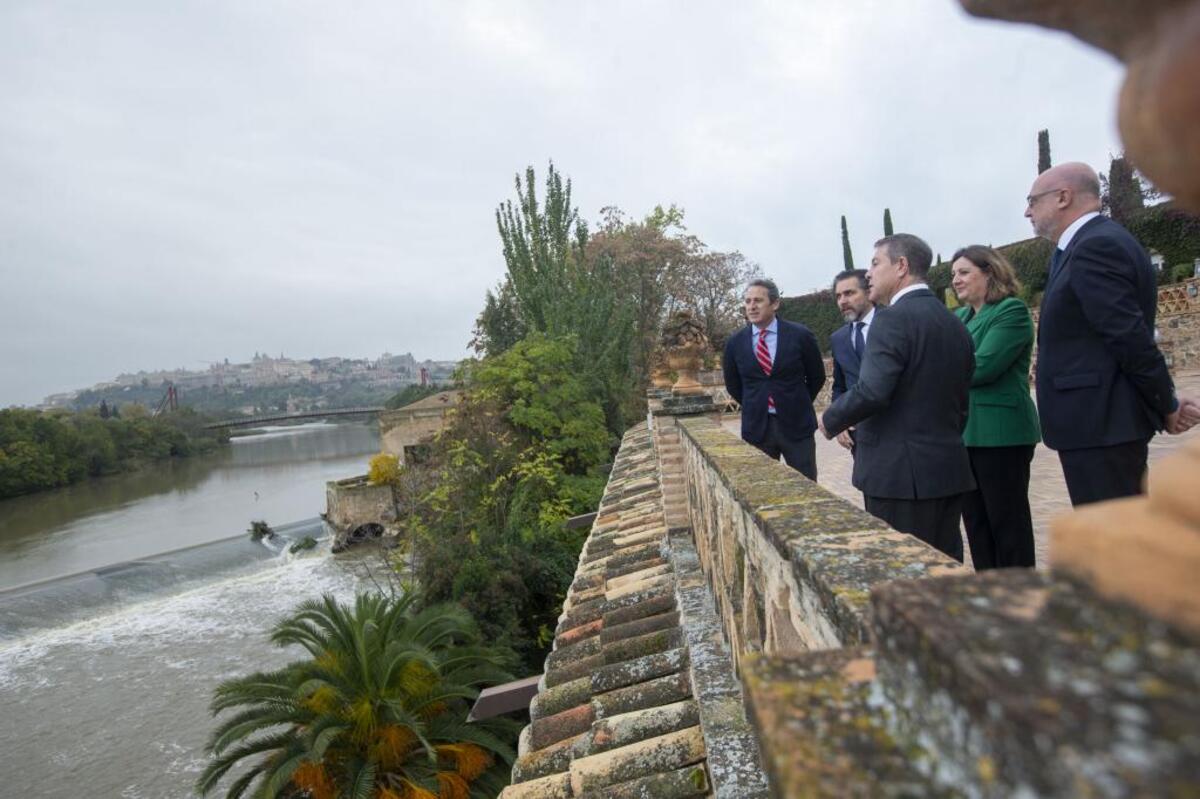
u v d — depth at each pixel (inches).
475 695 507.5
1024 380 146.9
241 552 1453.0
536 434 902.4
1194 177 16.9
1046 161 1289.4
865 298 186.7
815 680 30.1
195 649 987.9
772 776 26.6
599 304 1101.1
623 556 233.8
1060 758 15.0
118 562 1430.9
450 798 472.1
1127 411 107.4
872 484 119.9
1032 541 146.9
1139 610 17.4
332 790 471.2
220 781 691.4
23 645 1018.1
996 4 21.3
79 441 2955.2
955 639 21.2
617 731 127.9
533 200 1127.6
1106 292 103.1
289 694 500.1
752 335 219.8
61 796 685.9
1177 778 13.4
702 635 134.4
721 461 116.8
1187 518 16.4
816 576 52.4
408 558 1025.5
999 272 151.5
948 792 21.1
